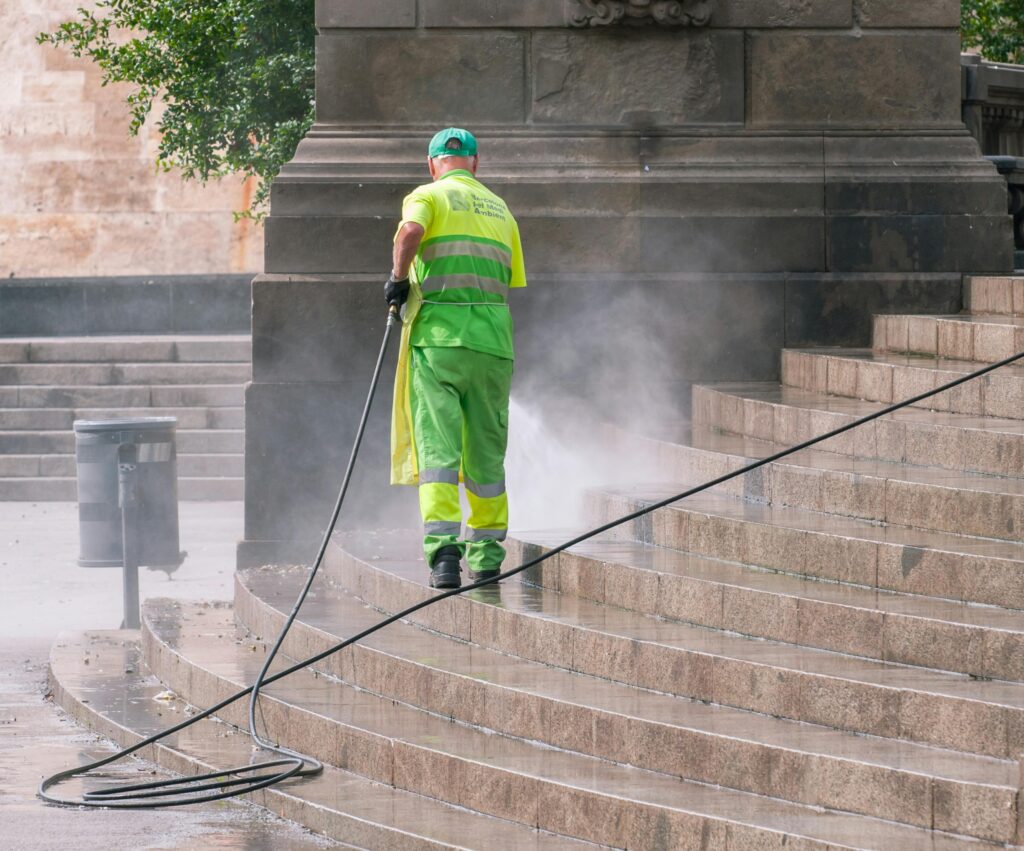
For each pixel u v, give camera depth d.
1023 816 7.55
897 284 16.98
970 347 14.82
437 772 9.80
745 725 9.12
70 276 42.50
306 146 16.84
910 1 17.25
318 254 16.55
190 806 10.41
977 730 8.39
